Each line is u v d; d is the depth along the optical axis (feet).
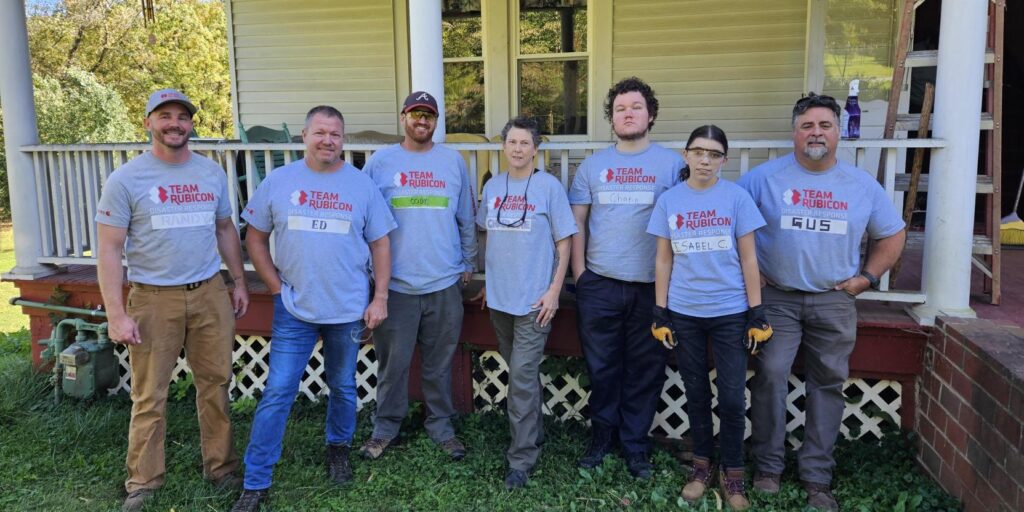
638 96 9.95
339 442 10.93
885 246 9.59
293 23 22.43
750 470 11.05
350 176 10.00
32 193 14.89
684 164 10.18
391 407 11.54
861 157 10.87
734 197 9.37
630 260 10.18
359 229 10.00
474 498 10.46
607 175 10.25
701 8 19.79
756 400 10.23
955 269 10.55
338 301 9.89
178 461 11.76
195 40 71.97
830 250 9.41
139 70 69.15
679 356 9.98
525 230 9.97
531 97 21.44
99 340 14.46
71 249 15.24
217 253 10.35
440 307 10.94
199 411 10.64
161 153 9.61
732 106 20.04
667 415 12.59
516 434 10.64
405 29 21.56
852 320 9.82
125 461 11.86
